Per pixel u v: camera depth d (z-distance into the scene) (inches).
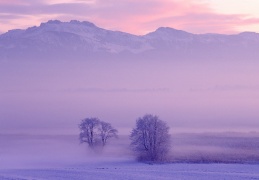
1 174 4163.4
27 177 3895.2
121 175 3988.7
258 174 4060.0
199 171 4350.4
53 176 3961.6
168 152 5767.7
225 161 5403.5
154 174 4072.3
